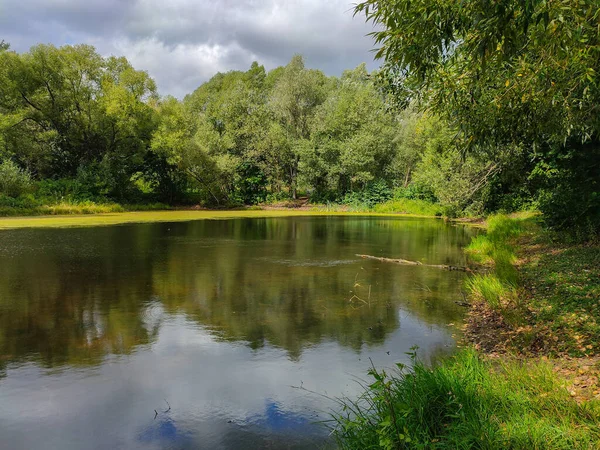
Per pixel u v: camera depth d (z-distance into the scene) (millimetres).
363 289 8594
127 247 13898
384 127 37062
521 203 22859
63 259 11523
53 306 7188
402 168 40000
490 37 3285
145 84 32188
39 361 4973
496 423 2939
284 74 40062
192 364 4926
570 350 4754
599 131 6324
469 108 5559
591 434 2777
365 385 4375
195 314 6840
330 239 16812
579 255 9453
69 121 31156
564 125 6074
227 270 10406
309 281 9289
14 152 28703
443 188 23719
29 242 14570
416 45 3789
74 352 5250
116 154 31969
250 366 4875
